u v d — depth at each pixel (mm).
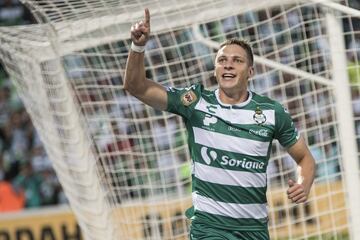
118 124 22438
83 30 18859
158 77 22328
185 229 21969
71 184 19812
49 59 19156
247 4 19188
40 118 20547
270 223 21922
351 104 18906
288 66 20188
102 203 19312
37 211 28250
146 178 22984
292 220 21938
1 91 39125
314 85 19969
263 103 13445
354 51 19188
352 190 18812
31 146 36938
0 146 37312
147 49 21109
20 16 41438
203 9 19406
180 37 22141
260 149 13305
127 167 22984
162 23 19578
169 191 23031
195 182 13484
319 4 18562
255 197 13391
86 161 19266
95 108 22672
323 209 21812
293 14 21641
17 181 35406
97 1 18547
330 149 21266
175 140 23109
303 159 13695
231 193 13281
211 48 21906
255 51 21750
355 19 21281
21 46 19625
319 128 20078
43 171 35625
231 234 13359
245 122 13305
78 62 22406
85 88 21969
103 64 20984
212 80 21547
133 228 21609
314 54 20766
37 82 19688
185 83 21938
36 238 28141
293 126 13555
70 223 28109
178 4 18969
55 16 18594
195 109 13391
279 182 22125
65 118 19297
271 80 21969
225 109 13359
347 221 20094
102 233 19234
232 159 13234
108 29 19406
